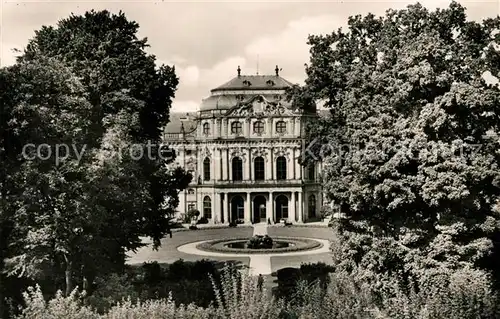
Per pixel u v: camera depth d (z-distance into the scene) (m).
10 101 35.31
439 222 35.47
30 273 33.66
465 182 34.81
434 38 36.91
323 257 62.75
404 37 39.44
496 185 35.84
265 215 108.69
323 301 23.84
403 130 36.34
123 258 44.59
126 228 40.62
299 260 60.94
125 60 49.31
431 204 34.44
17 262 34.41
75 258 37.84
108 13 52.53
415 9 40.75
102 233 40.34
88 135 39.00
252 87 109.38
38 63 36.16
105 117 40.91
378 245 36.47
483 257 35.88
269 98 108.56
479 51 40.22
